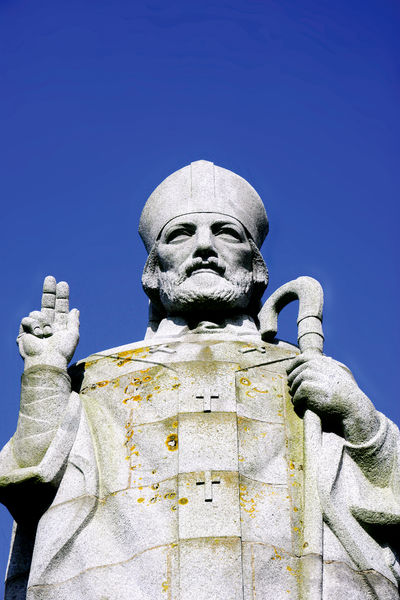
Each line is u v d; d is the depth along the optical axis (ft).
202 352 39.86
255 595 33.81
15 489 36.35
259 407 38.09
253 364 39.52
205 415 37.27
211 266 41.91
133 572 34.37
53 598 34.32
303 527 35.42
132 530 35.14
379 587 34.86
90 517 35.65
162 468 36.32
